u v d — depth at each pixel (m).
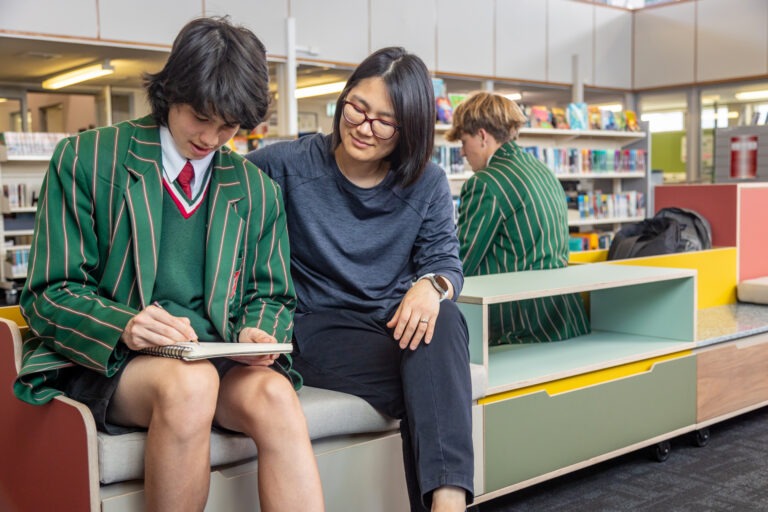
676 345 2.56
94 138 1.45
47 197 1.42
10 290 6.96
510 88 10.03
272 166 1.84
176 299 1.47
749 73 9.48
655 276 2.41
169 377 1.27
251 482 1.53
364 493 1.71
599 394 2.28
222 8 7.16
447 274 1.75
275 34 7.47
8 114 10.02
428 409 1.55
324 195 1.82
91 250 1.43
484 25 9.05
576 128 7.59
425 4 8.53
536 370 2.19
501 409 2.01
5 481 1.67
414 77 1.68
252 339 1.46
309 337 1.78
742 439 2.81
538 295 2.09
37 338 1.59
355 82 1.69
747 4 9.43
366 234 1.83
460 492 1.52
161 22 6.89
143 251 1.43
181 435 1.26
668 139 10.46
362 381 1.70
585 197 7.68
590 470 2.51
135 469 1.37
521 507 2.18
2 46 6.80
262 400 1.36
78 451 1.35
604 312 2.87
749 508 2.15
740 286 3.66
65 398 1.40
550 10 9.62
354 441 1.71
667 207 3.83
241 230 1.55
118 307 1.35
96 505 1.33
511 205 2.56
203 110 1.37
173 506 1.28
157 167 1.46
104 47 6.89
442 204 1.88
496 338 2.60
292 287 1.63
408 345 1.60
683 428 2.58
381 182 1.81
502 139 2.75
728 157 6.85
